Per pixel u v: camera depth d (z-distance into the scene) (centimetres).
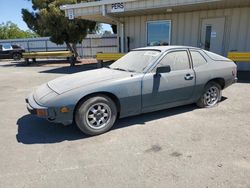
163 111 511
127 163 302
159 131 404
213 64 519
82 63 1778
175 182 260
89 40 2327
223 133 391
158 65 438
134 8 966
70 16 1123
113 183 261
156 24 1194
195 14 1092
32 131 414
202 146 345
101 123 396
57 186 257
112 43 2272
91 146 352
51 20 1620
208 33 1087
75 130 414
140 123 443
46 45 2603
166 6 901
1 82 944
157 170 285
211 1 833
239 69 1058
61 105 357
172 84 450
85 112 376
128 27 1275
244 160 304
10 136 393
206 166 291
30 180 268
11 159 316
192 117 471
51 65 1683
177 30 1149
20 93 728
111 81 393
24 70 1384
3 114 512
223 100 593
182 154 323
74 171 286
